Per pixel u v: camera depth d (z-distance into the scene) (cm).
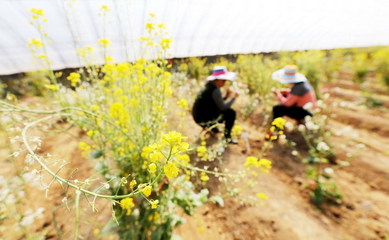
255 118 382
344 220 201
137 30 351
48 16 300
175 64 493
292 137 325
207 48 454
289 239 187
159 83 197
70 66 345
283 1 410
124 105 195
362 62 469
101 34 340
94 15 317
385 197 217
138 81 189
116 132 186
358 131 322
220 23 426
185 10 371
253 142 319
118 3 314
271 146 306
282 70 311
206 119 301
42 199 197
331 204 217
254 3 405
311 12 442
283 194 231
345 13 458
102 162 192
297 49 529
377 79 480
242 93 391
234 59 592
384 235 184
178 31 403
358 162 262
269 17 440
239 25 445
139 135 179
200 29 421
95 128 184
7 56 301
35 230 172
